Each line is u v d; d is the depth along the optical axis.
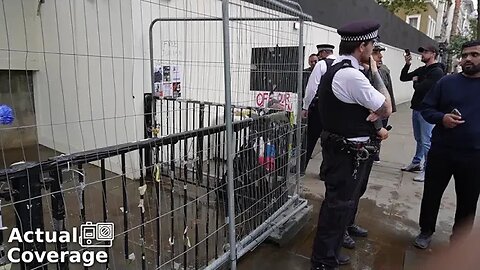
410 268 2.64
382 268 2.66
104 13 4.13
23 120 4.98
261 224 2.89
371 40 2.29
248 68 4.41
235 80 4.46
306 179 4.59
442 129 2.78
